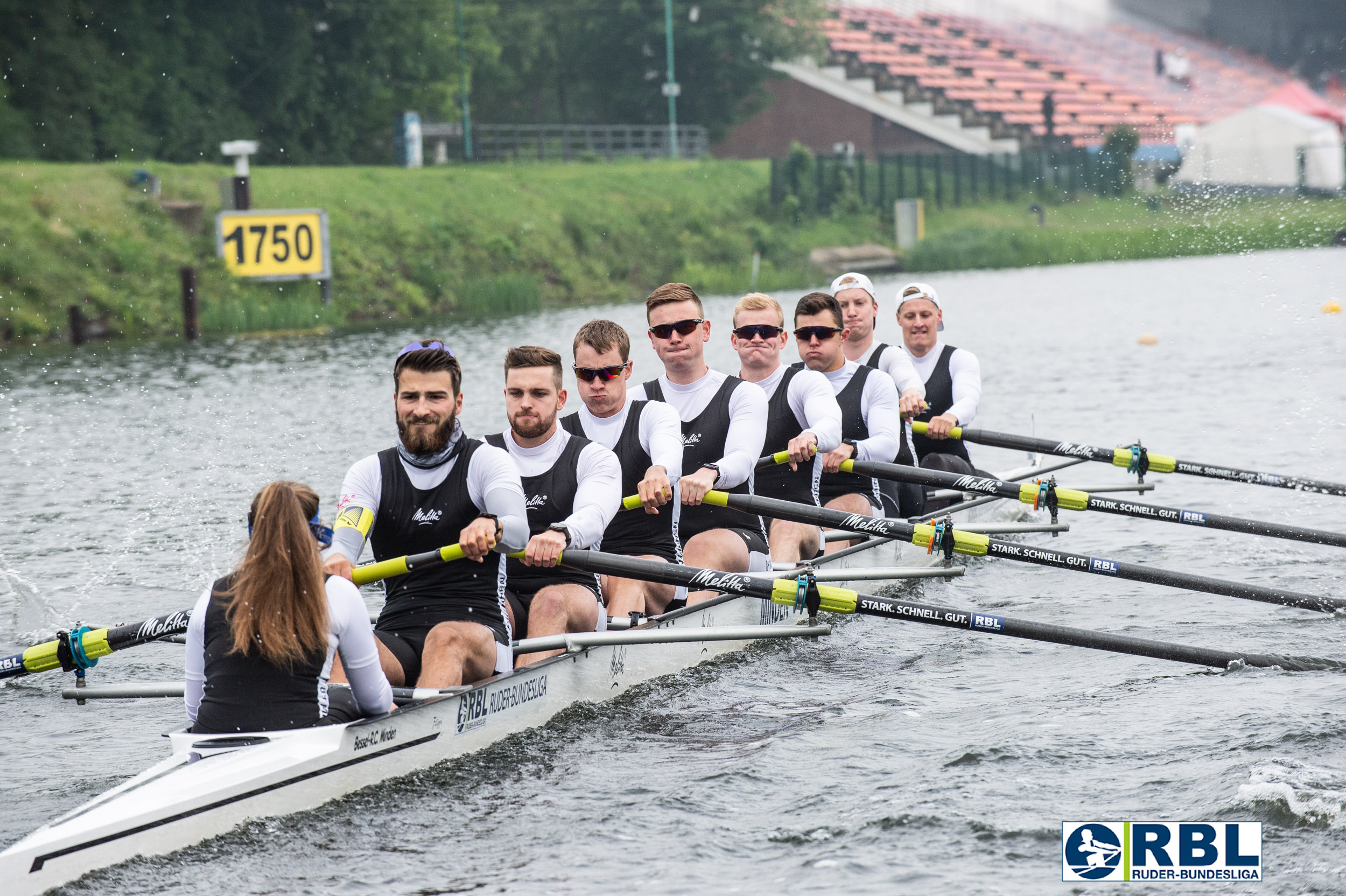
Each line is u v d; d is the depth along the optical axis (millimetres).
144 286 123812
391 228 155375
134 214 132000
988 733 22453
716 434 31109
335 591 19750
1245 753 20703
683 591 29047
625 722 24125
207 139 184375
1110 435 54719
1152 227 185250
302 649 19234
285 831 18938
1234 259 160375
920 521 35875
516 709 22812
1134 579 27828
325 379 81625
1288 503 43500
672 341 30812
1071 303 122438
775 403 34094
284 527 19109
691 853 18250
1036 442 41031
